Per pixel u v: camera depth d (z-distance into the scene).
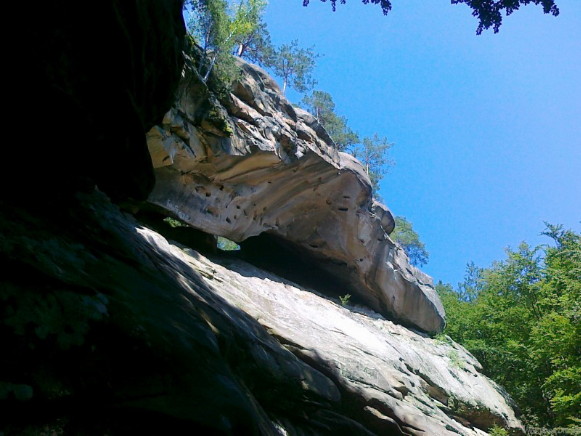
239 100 16.38
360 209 21.27
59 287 4.16
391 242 24.12
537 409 23.09
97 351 4.12
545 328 19.97
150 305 5.41
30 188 5.73
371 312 23.62
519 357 23.81
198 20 15.61
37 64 4.94
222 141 15.44
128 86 5.99
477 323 28.20
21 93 5.11
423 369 19.12
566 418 18.48
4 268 3.89
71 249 5.17
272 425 8.18
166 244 10.40
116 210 7.75
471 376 22.66
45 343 3.70
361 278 22.72
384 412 12.37
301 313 16.16
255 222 19.05
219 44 15.45
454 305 33.25
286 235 20.84
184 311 6.16
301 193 19.78
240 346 8.63
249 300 13.09
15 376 3.44
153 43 6.24
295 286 19.52
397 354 17.92
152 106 7.09
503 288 26.16
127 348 4.42
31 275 4.03
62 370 3.79
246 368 8.69
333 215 21.11
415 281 25.25
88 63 5.46
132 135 6.65
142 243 7.84
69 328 3.95
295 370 10.21
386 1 6.62
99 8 5.19
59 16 4.90
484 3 6.12
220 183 16.78
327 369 11.74
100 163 6.71
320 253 21.92
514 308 24.77
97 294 4.51
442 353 23.17
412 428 12.64
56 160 5.93
